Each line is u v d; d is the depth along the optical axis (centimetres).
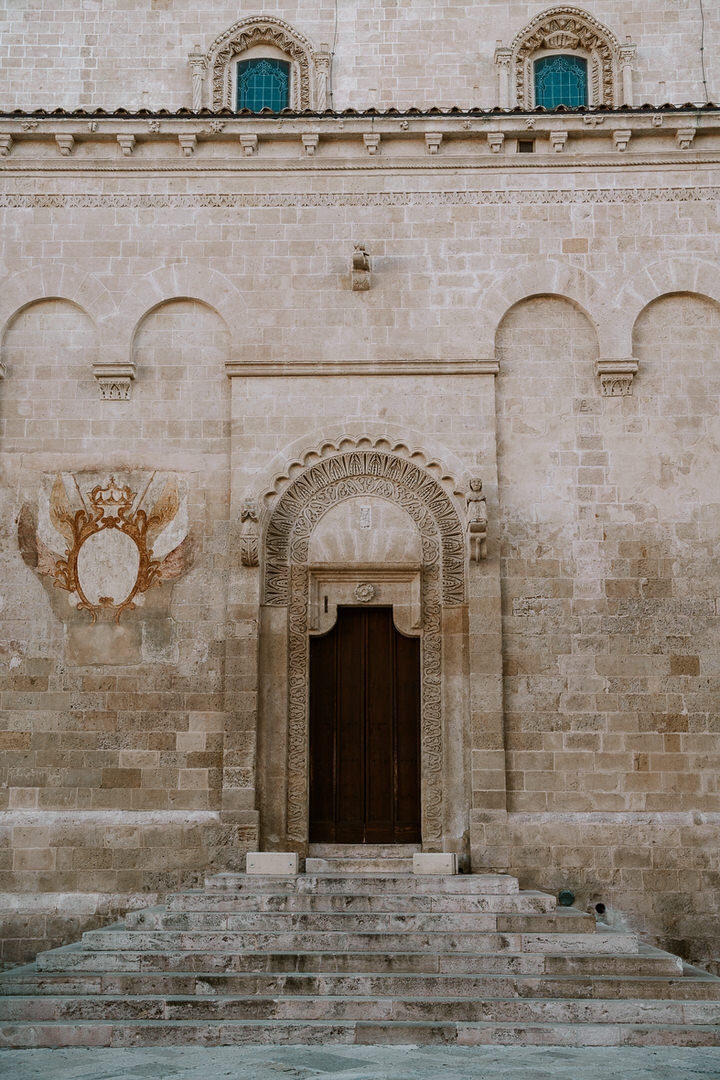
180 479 1962
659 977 1370
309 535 1939
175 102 2233
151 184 2036
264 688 1891
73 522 1953
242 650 1877
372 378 1972
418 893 1595
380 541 1933
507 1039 1240
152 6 2262
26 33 2259
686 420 1952
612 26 2233
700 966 1756
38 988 1358
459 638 1894
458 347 1970
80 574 1934
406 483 1945
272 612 1916
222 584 1927
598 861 1795
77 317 2014
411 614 1920
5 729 1881
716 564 1905
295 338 1983
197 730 1877
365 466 1950
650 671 1872
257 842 1816
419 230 2012
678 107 2011
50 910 1800
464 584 1909
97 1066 1130
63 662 1905
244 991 1344
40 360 2002
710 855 1794
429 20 2248
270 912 1528
